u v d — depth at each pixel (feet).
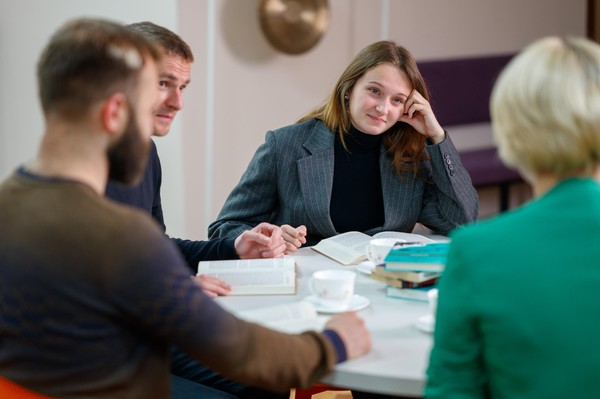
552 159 3.92
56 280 3.93
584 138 3.85
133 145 4.25
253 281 6.20
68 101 4.06
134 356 4.16
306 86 15.51
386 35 15.90
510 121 3.98
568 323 3.82
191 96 14.10
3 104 13.80
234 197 8.29
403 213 8.13
